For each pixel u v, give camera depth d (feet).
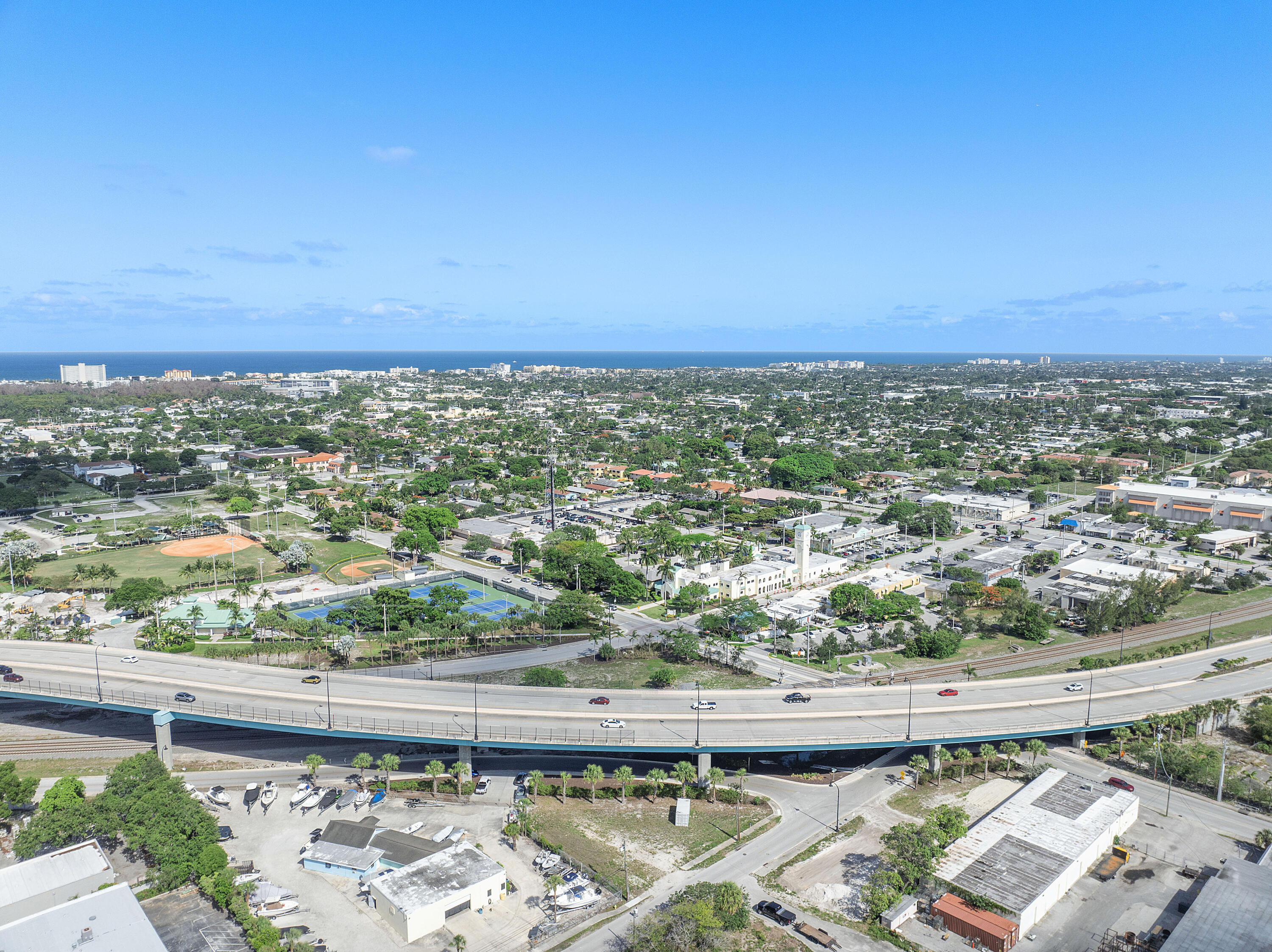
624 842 448.65
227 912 379.14
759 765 540.52
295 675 597.52
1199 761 499.92
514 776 521.65
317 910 387.75
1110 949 361.10
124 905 363.35
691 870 423.23
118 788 445.37
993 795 496.23
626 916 385.29
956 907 379.76
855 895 402.11
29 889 379.55
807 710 542.57
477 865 404.98
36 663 611.06
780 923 380.99
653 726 515.50
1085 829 436.35
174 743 561.02
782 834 456.45
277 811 474.08
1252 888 376.68
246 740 567.18
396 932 373.20
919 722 528.22
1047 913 387.14
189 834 420.77
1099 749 547.08
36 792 487.20
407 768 529.45
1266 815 468.75
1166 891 401.49
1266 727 543.39
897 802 489.67
